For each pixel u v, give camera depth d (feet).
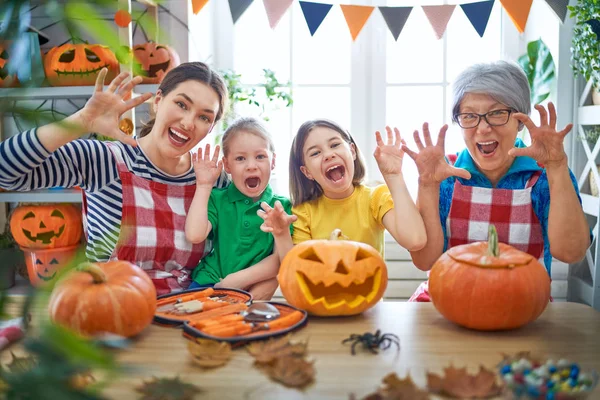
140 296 3.10
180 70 4.55
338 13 7.79
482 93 4.37
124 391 2.47
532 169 4.65
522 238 4.63
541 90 7.49
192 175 4.85
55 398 1.41
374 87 7.91
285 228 4.47
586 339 3.16
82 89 6.56
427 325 3.43
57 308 2.94
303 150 4.81
